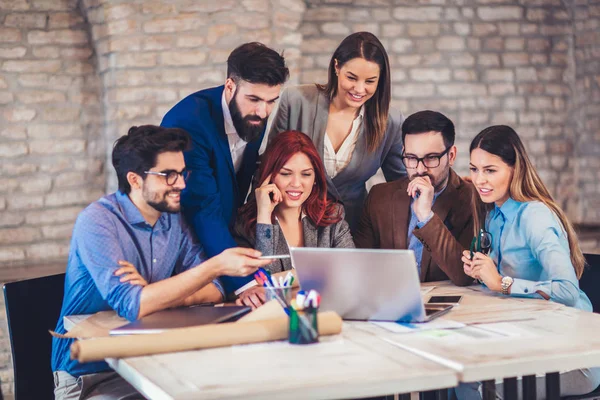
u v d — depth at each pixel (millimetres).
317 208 2961
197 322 2127
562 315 2244
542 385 2395
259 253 2361
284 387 1610
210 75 4391
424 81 4879
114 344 1878
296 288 2430
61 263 4422
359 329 2115
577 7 5008
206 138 2807
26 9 4395
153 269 2553
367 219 3215
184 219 2711
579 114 5094
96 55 4492
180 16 4328
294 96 3277
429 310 2283
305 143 2904
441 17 4875
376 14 4789
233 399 1581
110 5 4238
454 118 4934
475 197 2844
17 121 4406
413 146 2984
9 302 2598
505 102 4992
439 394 2268
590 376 2471
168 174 2430
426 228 2885
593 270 2881
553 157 5082
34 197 4449
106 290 2354
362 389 1657
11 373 4141
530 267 2682
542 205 2670
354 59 3094
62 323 2531
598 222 5070
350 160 3316
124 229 2494
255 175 3023
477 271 2617
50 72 4445
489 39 4945
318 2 4699
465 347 1891
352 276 2152
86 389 2441
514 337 1984
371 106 3242
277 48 4465
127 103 4324
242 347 1946
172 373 1736
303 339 1951
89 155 4531
